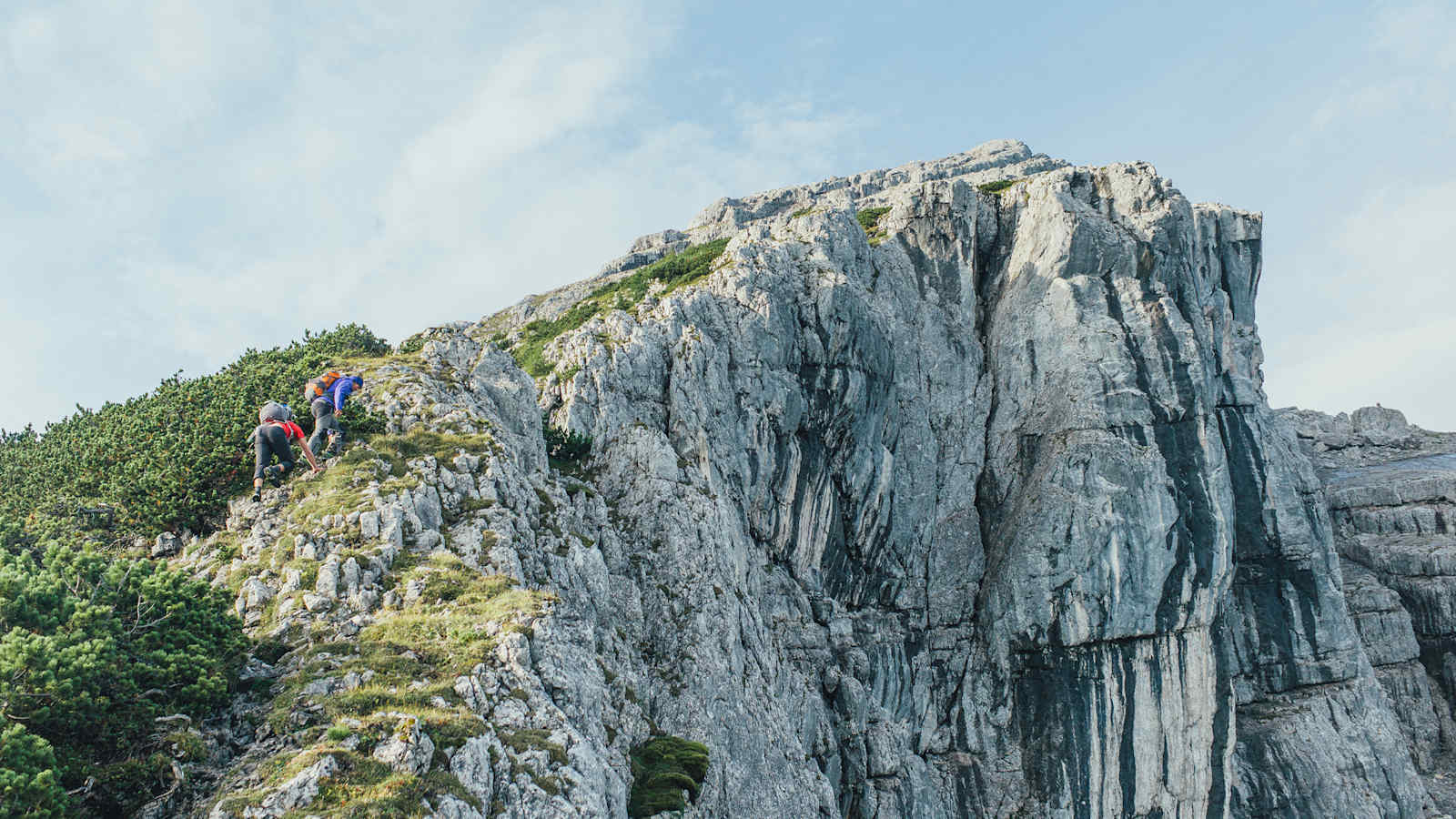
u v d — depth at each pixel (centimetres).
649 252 13388
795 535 5262
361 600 2216
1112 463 6125
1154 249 6738
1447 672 7975
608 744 2317
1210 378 6606
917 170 15112
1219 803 5991
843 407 5466
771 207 14838
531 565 2673
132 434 3033
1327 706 6769
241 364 3928
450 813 1596
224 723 1789
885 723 4919
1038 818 5678
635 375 4572
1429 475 9238
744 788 3128
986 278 7262
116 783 1562
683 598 3506
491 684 1961
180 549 2552
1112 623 5900
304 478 2661
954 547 6356
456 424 3070
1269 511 6938
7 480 3152
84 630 1670
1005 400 6719
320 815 1480
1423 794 6781
